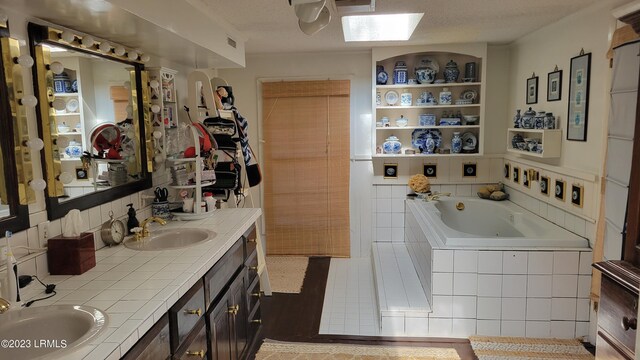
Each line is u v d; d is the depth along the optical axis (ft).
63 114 6.08
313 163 15.37
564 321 9.70
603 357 5.80
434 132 14.78
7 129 5.11
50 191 5.79
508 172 14.35
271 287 12.95
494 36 12.60
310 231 15.70
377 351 9.35
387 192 15.38
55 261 5.58
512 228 12.21
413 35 12.10
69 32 5.99
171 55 9.07
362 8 7.07
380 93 14.83
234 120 10.59
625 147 7.47
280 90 15.06
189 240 7.84
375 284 12.48
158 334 4.77
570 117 10.31
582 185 9.71
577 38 10.00
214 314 6.48
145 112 8.36
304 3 5.64
